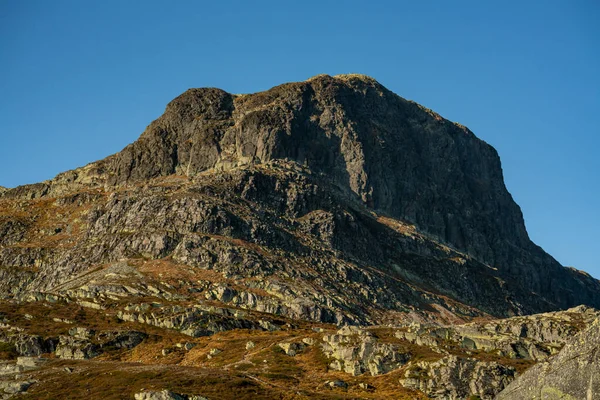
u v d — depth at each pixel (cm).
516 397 8144
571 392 7288
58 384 17212
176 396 15000
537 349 18075
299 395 15575
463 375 16088
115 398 15275
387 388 16538
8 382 17612
